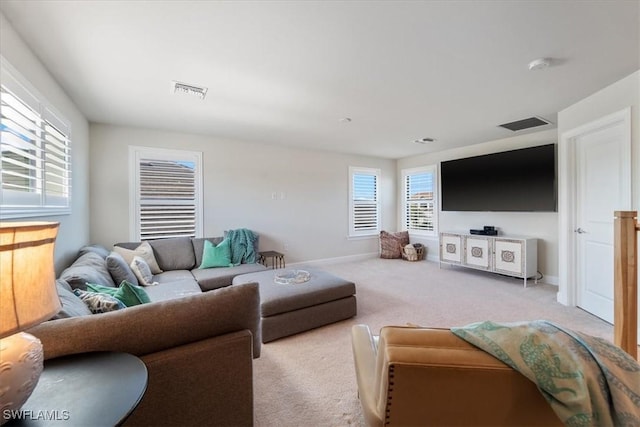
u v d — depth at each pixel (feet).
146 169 12.99
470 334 2.34
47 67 7.22
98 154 12.03
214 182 14.60
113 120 11.64
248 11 5.29
